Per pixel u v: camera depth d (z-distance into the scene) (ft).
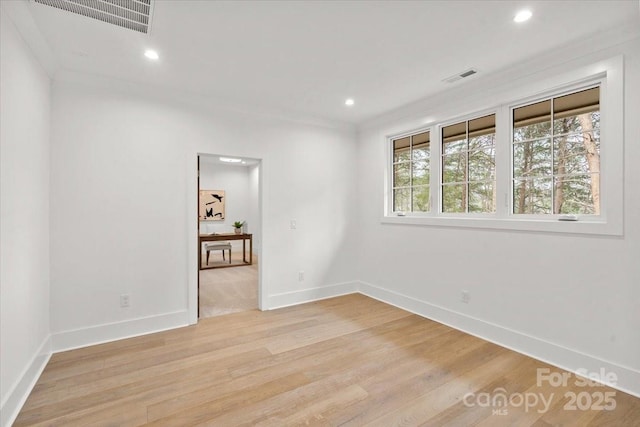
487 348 8.92
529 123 8.84
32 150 7.30
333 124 13.96
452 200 11.00
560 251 7.89
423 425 5.81
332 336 9.78
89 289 9.21
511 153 9.22
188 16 6.38
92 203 9.25
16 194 6.36
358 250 14.88
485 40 7.32
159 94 10.24
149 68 8.76
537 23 6.62
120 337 9.62
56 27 6.75
